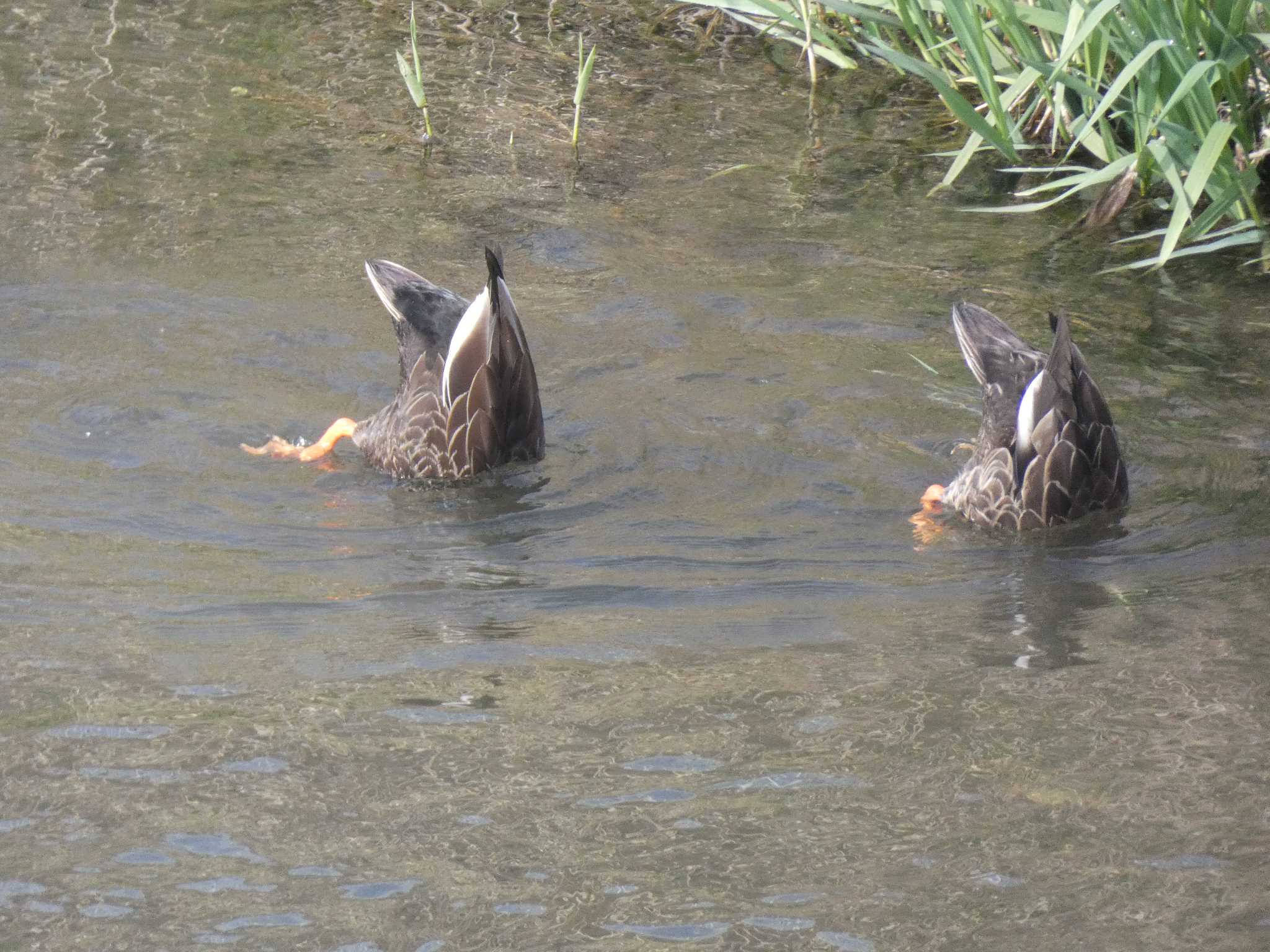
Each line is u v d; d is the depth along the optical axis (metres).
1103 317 25.56
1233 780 14.34
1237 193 27.05
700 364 24.59
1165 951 12.10
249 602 18.02
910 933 12.36
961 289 26.52
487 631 17.44
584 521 20.73
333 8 38.31
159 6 37.78
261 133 31.61
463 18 38.16
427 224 28.42
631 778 14.42
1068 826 13.70
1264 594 18.39
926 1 31.88
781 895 12.80
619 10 39.03
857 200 29.81
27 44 34.88
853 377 24.33
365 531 20.38
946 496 21.50
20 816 13.63
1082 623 17.80
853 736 15.18
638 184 30.33
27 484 20.77
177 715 15.33
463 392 21.62
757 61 36.47
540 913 12.57
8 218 27.64
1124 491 21.11
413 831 13.60
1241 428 22.56
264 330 25.19
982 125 28.98
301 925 12.40
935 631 17.62
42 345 24.31
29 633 16.88
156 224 27.91
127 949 12.09
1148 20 27.39
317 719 15.35
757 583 18.95
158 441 22.30
